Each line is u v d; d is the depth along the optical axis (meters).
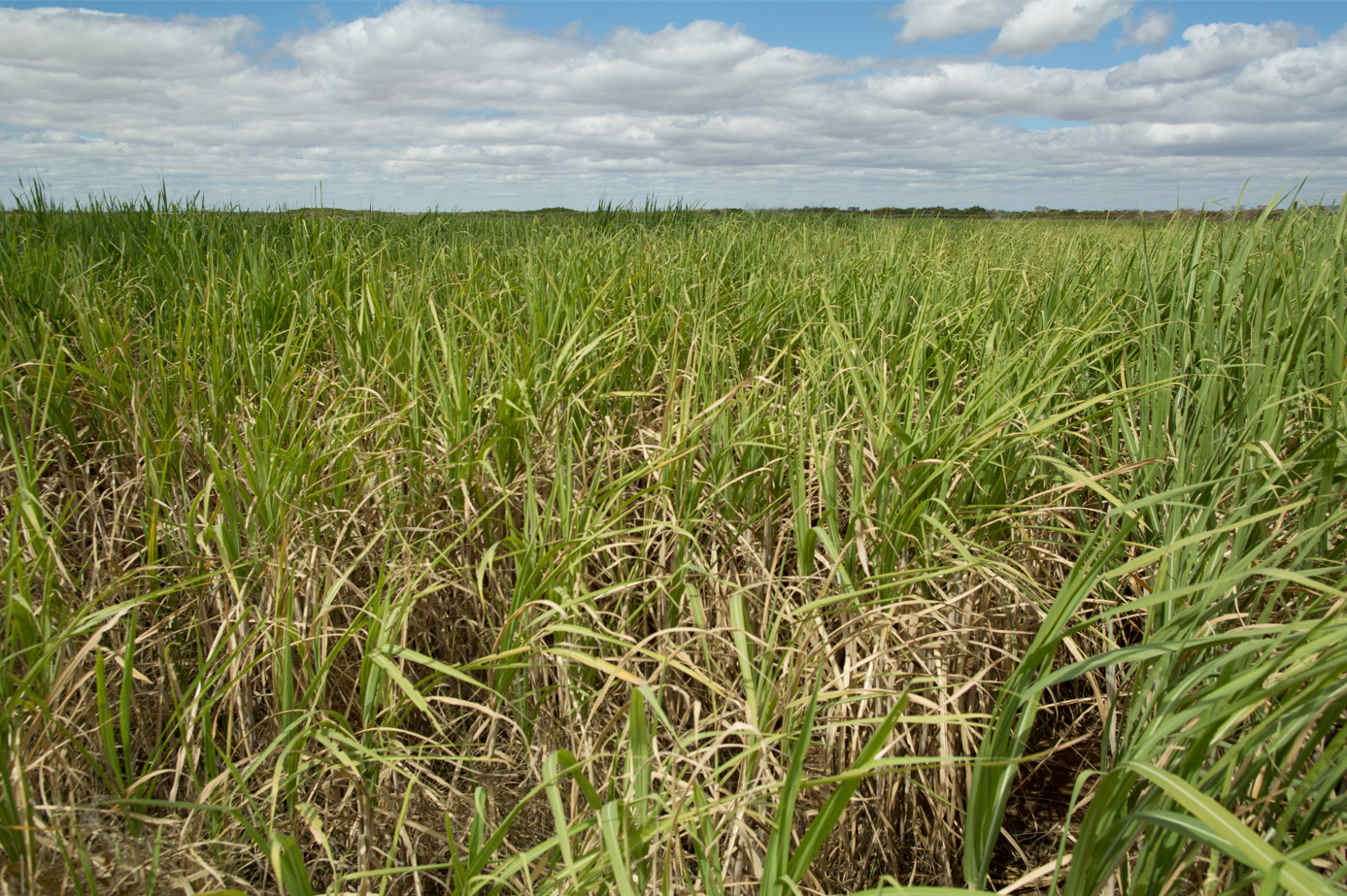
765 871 1.33
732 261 4.71
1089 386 2.81
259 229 6.04
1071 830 2.15
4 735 1.48
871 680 2.01
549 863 1.83
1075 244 4.93
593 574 2.54
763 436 2.51
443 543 2.52
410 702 1.85
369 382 2.72
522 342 2.78
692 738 1.66
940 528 1.87
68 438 2.85
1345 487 2.01
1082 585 1.50
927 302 3.02
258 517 2.22
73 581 2.36
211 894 1.29
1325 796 1.26
